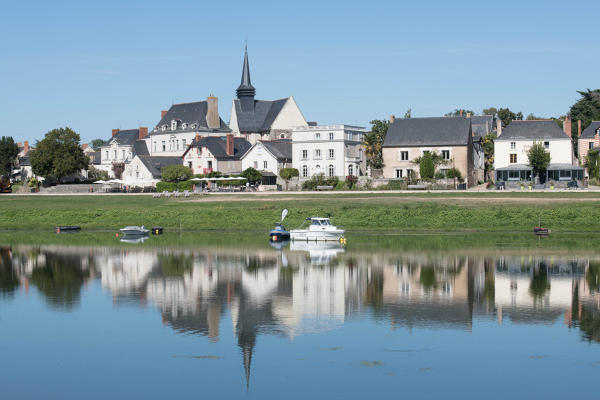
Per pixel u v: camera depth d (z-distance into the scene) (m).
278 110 181.12
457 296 46.66
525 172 129.50
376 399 28.50
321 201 102.81
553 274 54.69
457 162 130.38
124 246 76.94
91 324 39.94
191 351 34.78
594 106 179.25
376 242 77.81
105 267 60.53
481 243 74.81
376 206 96.50
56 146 154.50
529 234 83.12
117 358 33.84
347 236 85.00
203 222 98.94
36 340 36.91
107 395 29.47
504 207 91.94
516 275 54.44
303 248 73.62
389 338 36.53
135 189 142.88
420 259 63.44
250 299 46.31
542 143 129.50
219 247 75.31
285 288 50.09
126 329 38.88
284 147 151.00
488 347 34.81
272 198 109.62
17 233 94.94
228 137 155.75
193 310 43.22
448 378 30.66
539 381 30.30
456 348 34.72
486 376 30.84
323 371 31.69
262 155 146.75
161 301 45.88
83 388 30.22
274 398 28.81
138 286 51.34
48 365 33.03
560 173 127.69
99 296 47.69
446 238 80.44
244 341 36.31
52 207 111.75
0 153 185.62
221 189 134.00
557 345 35.12
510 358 33.16
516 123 133.50
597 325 38.94
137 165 164.25
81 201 119.12
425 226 90.31
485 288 49.22
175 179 149.38
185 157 158.88
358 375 31.09
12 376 31.64
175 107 192.75
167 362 33.19
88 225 102.12
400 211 94.38
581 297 46.03
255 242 80.38
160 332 38.16
